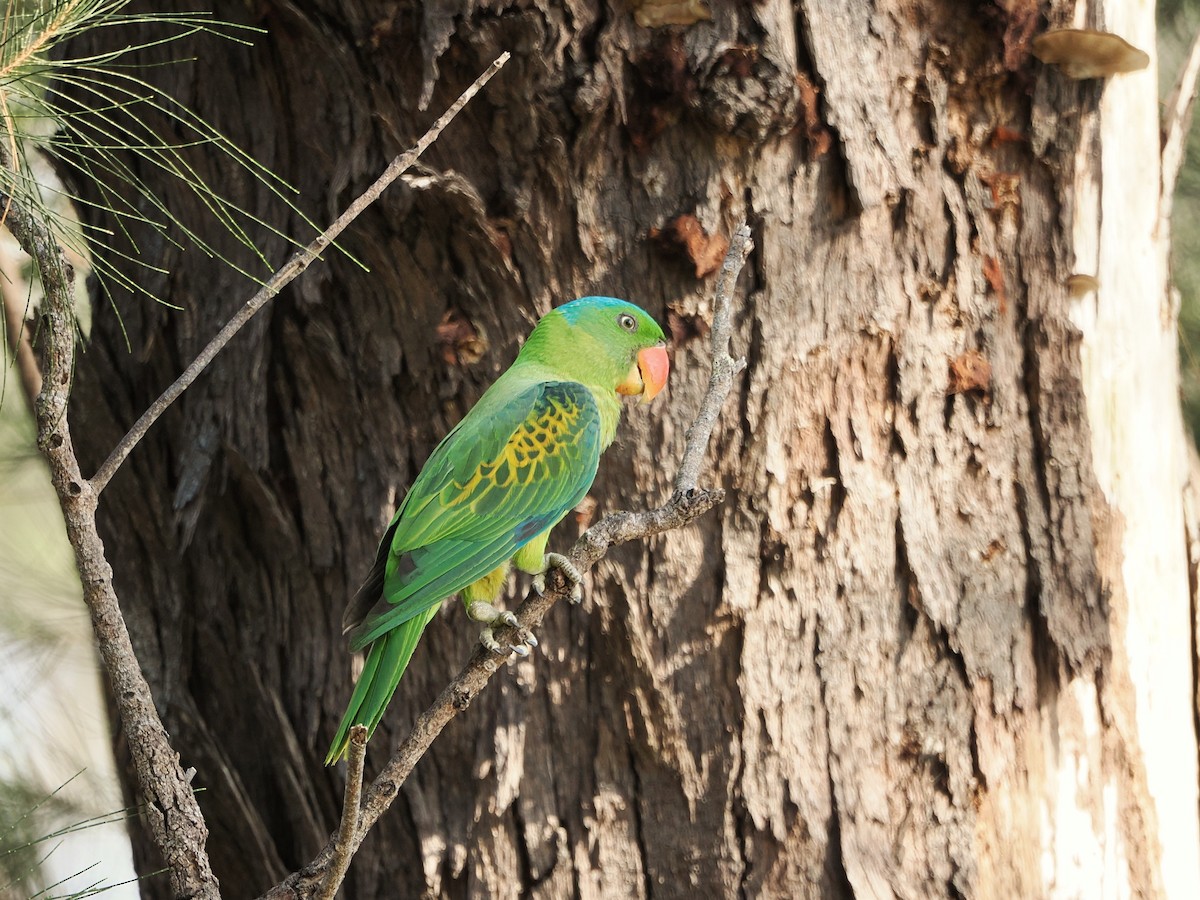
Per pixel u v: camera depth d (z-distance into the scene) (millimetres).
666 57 7910
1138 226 9805
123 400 8859
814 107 8227
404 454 8406
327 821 8562
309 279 8289
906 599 8391
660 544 8195
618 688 8203
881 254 8484
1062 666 8609
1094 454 9086
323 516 8492
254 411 8461
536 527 7602
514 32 7746
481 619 7426
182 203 8727
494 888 8148
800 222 8297
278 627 8680
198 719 8625
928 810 8258
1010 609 8570
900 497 8453
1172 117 10336
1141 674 9164
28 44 5430
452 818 8242
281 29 8172
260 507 8516
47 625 12312
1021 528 8680
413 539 7238
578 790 8250
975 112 8805
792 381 8281
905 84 8578
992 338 8766
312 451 8477
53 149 6809
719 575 8203
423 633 8391
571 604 8242
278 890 5238
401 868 8281
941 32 8594
